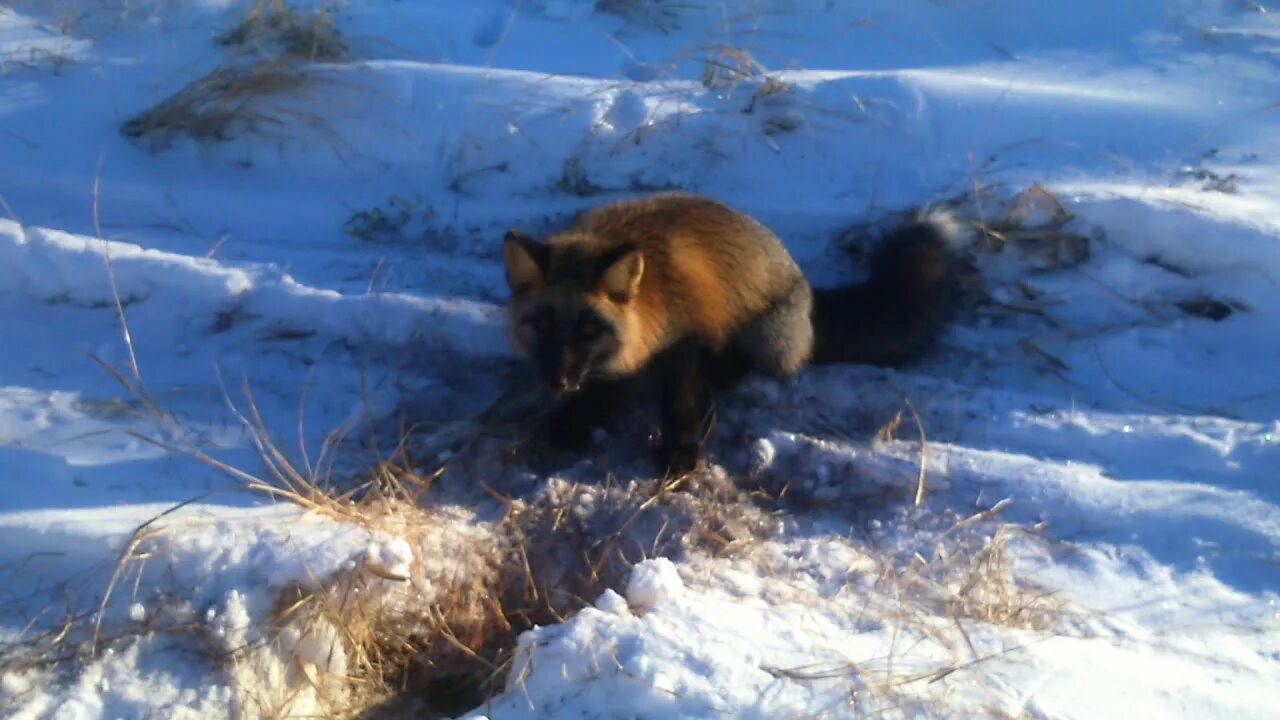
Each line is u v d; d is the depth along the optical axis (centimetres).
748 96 169
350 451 131
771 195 161
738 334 138
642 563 112
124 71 181
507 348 144
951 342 150
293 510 118
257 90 169
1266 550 119
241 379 140
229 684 106
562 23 193
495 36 192
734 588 117
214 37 187
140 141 170
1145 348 145
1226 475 129
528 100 169
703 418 137
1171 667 105
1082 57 182
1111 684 102
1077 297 151
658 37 189
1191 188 154
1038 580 117
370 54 183
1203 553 120
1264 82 172
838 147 164
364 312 146
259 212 163
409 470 129
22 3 199
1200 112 166
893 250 145
